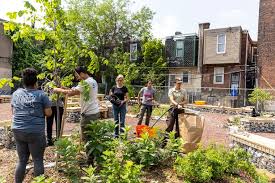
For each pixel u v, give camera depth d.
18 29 5.72
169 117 7.41
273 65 24.28
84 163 5.51
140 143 5.68
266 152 6.72
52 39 5.84
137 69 28.23
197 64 30.78
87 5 31.42
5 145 7.30
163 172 5.49
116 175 4.59
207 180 5.17
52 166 5.43
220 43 29.34
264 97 20.45
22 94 4.77
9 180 5.17
